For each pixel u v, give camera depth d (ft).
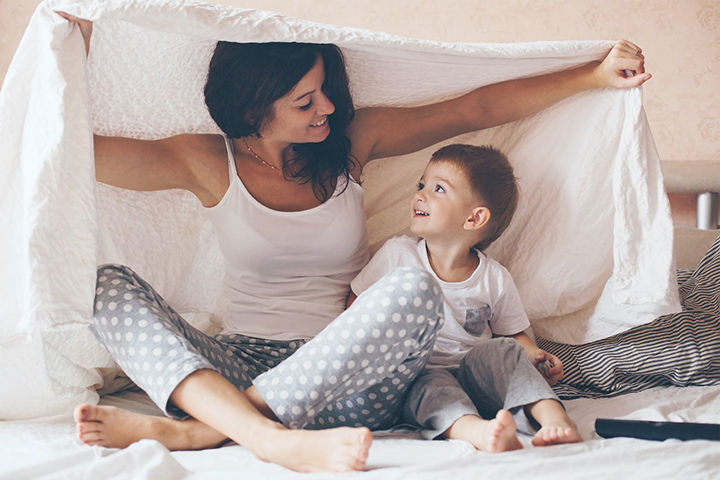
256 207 4.58
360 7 7.35
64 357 4.09
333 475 2.80
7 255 3.71
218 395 3.36
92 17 3.64
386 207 5.53
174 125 4.74
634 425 3.36
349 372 3.38
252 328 4.52
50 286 3.47
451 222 4.52
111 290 3.73
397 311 3.35
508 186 4.70
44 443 3.44
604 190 4.85
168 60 4.39
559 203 5.00
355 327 3.36
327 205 4.67
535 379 3.72
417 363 3.64
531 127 5.14
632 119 4.63
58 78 3.59
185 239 5.03
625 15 7.15
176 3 3.72
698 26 7.09
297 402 3.38
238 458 3.18
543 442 3.30
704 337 4.77
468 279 4.58
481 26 7.29
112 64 4.29
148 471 2.78
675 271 4.47
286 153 4.76
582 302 5.08
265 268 4.64
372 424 3.80
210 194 4.73
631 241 4.56
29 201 3.51
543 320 5.27
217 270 5.16
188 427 3.46
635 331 4.92
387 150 5.20
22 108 3.74
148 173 4.58
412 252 4.70
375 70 4.78
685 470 2.80
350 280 4.89
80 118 3.65
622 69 4.58
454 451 3.23
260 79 4.28
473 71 4.74
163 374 3.45
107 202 4.68
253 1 7.42
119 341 3.61
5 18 7.44
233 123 4.50
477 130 5.21
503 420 3.12
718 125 7.11
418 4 7.31
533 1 7.21
